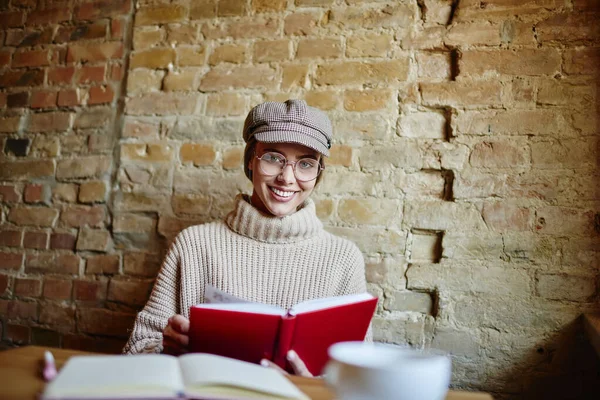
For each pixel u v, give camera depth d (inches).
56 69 65.4
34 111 65.4
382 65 54.4
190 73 59.7
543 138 49.4
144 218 58.8
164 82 60.2
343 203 53.3
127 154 60.0
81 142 62.6
